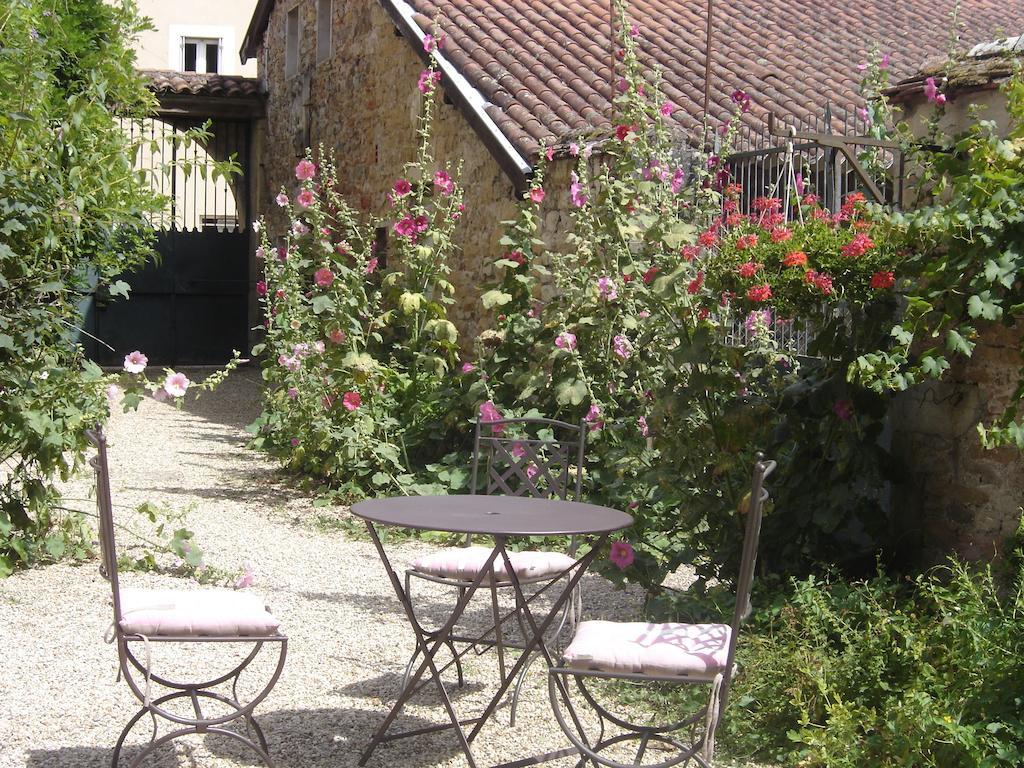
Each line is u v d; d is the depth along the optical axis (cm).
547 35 1127
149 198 675
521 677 403
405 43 1178
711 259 494
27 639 475
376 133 1280
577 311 729
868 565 495
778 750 377
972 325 456
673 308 505
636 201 641
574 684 438
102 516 329
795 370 519
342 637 496
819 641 416
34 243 572
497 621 395
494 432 735
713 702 308
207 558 627
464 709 414
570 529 340
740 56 1170
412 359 901
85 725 387
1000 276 418
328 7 1495
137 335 1728
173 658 458
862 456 477
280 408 899
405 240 887
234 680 384
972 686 354
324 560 636
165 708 404
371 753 370
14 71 575
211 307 1764
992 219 418
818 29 1302
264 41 1798
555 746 383
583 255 741
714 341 497
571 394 702
